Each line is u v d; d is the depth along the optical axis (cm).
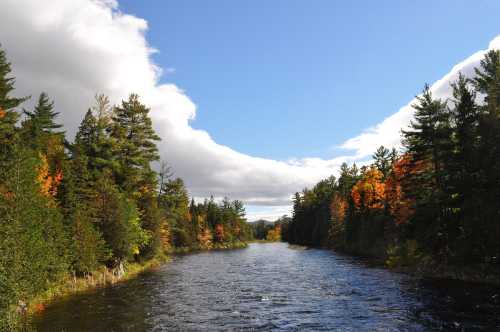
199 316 2133
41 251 2186
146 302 2500
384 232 6125
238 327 1900
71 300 2523
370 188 7000
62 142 4384
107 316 2084
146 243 4650
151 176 5166
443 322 1844
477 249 3064
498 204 2889
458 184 3222
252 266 5359
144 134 5028
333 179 14350
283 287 3225
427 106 3984
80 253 3008
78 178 3388
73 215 3038
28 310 2145
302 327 1891
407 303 2322
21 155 2102
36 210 2278
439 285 2888
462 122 3400
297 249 11156
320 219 12356
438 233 3544
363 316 2066
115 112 4859
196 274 4262
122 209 3797
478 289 2617
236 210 18912
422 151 4047
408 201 4391
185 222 11894
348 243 8262
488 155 3025
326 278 3722
